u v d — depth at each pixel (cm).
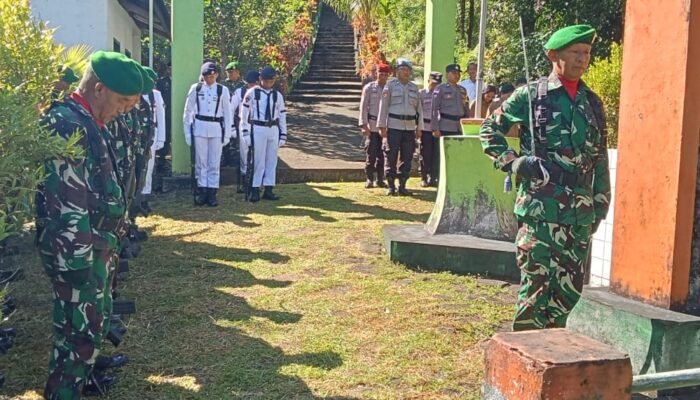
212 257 621
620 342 383
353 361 395
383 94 938
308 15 2261
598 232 509
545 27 1230
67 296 312
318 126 1509
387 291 528
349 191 986
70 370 317
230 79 1071
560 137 349
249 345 416
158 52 1684
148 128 642
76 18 1005
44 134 288
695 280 378
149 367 382
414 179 1109
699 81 361
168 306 484
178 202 897
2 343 402
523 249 358
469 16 1775
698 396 361
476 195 629
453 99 1009
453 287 545
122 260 551
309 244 673
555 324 362
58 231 301
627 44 392
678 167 365
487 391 190
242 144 958
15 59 351
